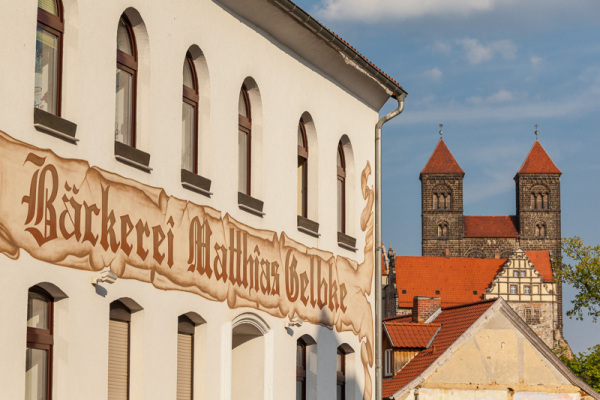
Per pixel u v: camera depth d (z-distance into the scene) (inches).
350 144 1235.2
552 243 7741.1
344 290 1192.2
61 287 686.5
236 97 957.2
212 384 891.4
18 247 642.8
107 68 750.5
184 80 893.8
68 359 691.4
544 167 7815.0
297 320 1037.2
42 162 669.9
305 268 1090.1
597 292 3452.3
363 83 1245.7
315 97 1136.8
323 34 1090.1
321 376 1116.5
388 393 2268.7
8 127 639.1
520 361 2278.5
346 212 1234.6
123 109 793.6
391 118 1291.8
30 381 674.2
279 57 1050.7
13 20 647.8
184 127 885.8
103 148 740.7
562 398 2271.2
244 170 994.7
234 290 933.8
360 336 1235.2
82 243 709.3
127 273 764.6
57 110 710.5
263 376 995.3
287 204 1055.6
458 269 6697.8
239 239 948.6
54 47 709.9
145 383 787.4
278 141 1042.7
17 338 639.8
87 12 730.2
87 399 712.4
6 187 634.8
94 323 721.6
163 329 814.5
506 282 6486.2
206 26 904.9
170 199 831.7
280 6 994.7
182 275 844.6
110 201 746.2
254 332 993.5
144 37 812.6
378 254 1238.3
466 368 2258.9
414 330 2380.7
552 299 6437.0
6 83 639.1
